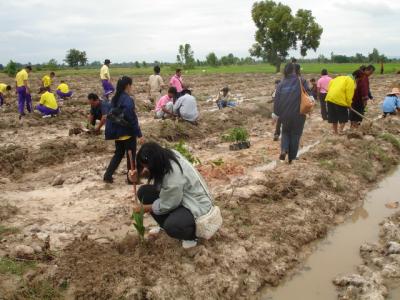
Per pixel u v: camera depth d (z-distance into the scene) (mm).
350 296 4969
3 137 12508
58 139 11203
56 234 5980
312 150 10133
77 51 87250
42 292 4660
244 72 54719
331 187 8016
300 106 8500
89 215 6777
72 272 4984
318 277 5488
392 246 5859
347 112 11773
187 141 12078
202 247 5395
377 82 31734
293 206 7039
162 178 5027
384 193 8391
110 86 18734
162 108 13266
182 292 4781
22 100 15461
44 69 65250
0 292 4562
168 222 5145
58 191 7961
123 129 7789
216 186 7914
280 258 5785
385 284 5215
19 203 7340
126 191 7871
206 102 20344
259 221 6457
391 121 13836
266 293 5176
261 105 16609
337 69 54688
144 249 5430
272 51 60281
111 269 5000
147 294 4641
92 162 9789
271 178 7996
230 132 12039
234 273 5258
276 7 58281
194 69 70312
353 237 6574
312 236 6461
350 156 9711
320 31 58625
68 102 19781
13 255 5258
